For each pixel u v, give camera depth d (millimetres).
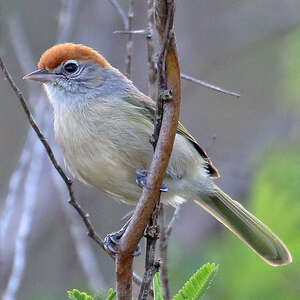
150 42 10109
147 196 7707
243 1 18234
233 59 18047
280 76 17062
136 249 8477
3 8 14961
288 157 12797
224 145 17359
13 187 11883
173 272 12281
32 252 14766
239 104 17984
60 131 10219
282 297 11062
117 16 15812
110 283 14500
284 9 18188
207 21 17859
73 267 14711
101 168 10008
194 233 15320
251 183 15023
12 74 16406
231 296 11211
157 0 7355
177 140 10398
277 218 11562
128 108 10039
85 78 10477
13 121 16703
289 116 16203
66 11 12984
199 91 18016
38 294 13406
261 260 11305
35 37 16578
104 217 15141
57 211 15000
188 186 10914
